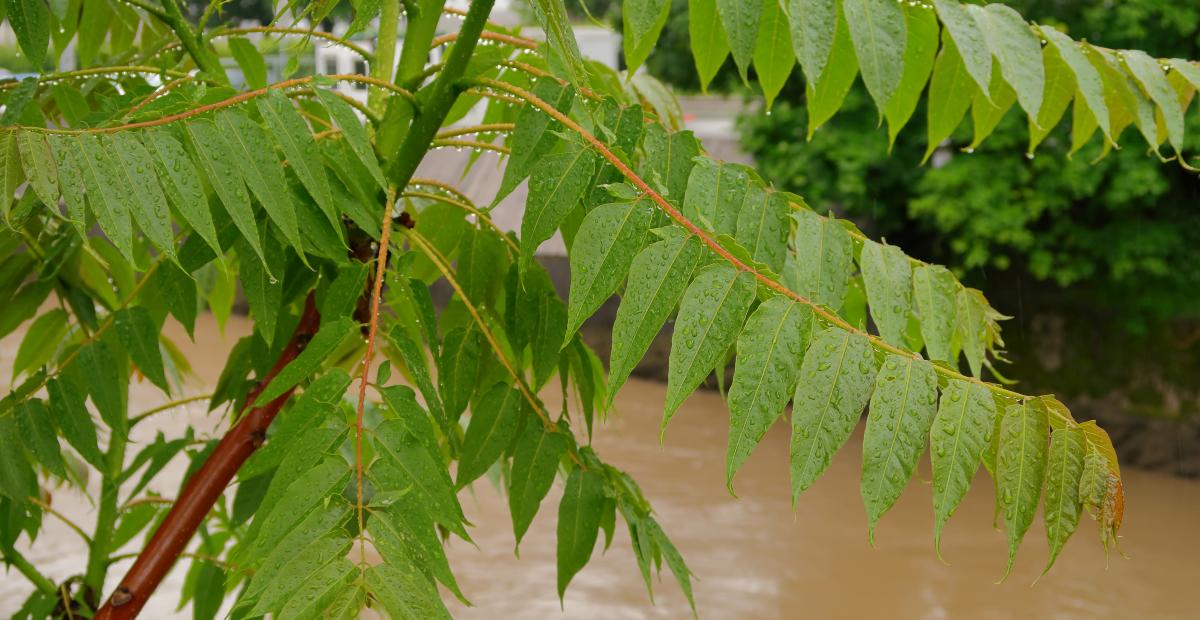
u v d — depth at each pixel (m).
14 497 1.67
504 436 1.67
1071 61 1.58
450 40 1.68
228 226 1.56
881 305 1.48
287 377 1.36
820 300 1.45
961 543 7.99
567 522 1.69
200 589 2.34
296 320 1.78
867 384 1.32
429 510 1.33
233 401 1.86
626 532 7.82
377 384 1.35
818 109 1.68
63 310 2.01
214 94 1.43
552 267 10.73
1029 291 11.41
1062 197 10.30
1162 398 10.22
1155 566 7.64
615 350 1.32
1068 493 1.33
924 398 1.32
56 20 2.09
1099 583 7.30
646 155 1.51
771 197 1.48
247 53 1.91
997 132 10.27
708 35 1.63
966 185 10.55
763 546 7.67
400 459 1.33
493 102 1.95
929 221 11.40
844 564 7.40
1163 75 1.66
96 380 1.72
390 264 1.65
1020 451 1.33
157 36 2.23
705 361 1.31
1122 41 10.56
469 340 1.68
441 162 11.19
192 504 1.60
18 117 1.51
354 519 1.28
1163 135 1.79
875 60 1.48
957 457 1.31
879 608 6.69
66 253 1.78
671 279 1.34
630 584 6.88
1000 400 1.35
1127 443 10.24
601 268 1.35
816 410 1.30
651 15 1.40
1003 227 10.40
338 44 1.70
